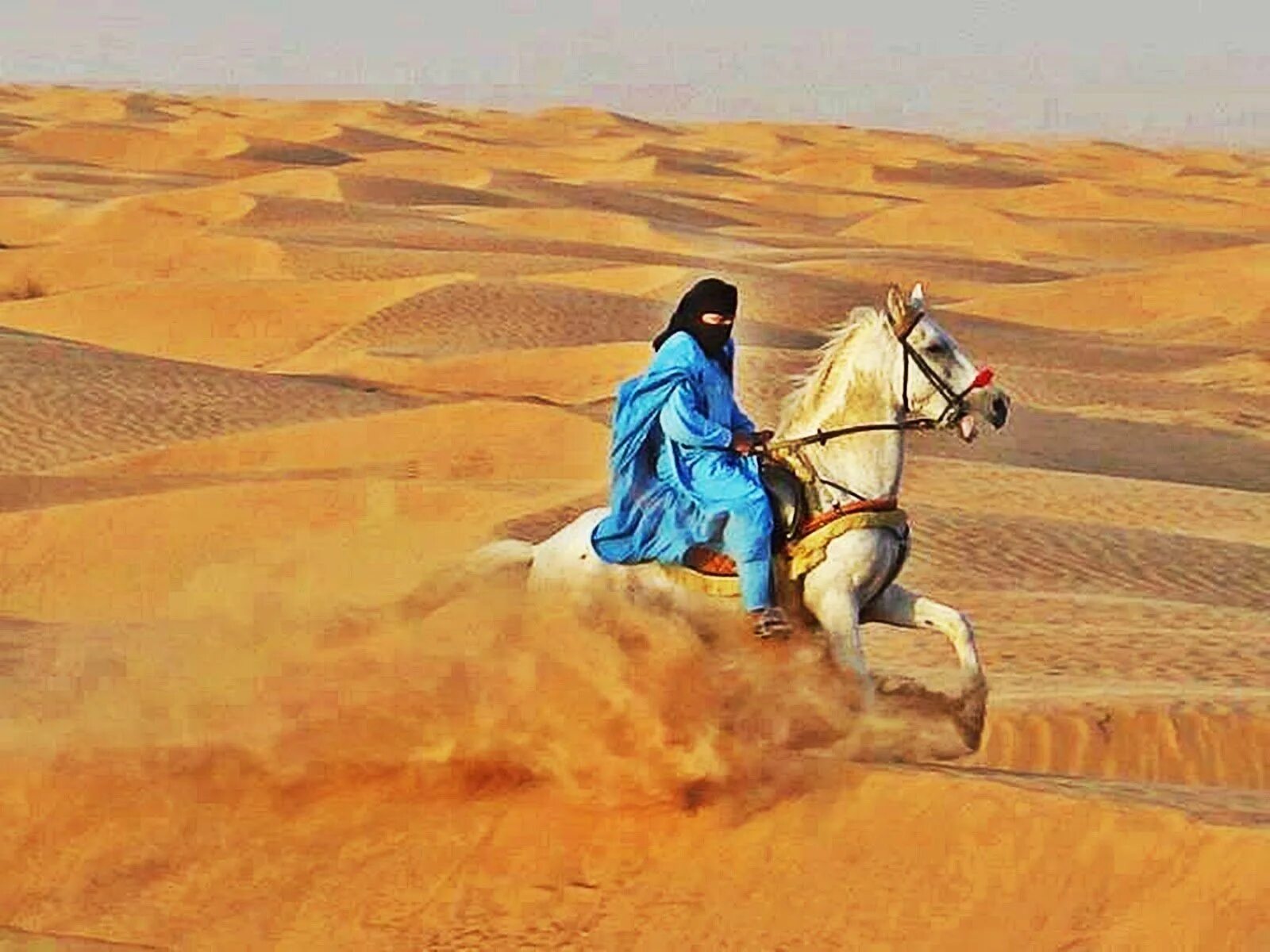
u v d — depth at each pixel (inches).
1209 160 5093.5
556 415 1122.7
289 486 900.6
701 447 404.5
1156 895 331.6
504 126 5900.6
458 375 1476.4
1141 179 4124.0
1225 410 1461.6
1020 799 356.2
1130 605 770.2
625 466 409.7
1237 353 1784.0
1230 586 861.8
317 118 5821.9
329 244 2203.5
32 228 2468.0
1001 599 770.8
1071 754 528.1
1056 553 882.8
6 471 1111.6
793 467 417.7
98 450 1160.2
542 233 2549.2
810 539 412.2
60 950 375.9
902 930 345.4
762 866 366.6
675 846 376.8
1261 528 1018.1
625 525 411.2
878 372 417.7
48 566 844.0
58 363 1317.7
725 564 408.2
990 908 343.3
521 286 1777.8
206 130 4030.5
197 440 1138.0
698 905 362.6
